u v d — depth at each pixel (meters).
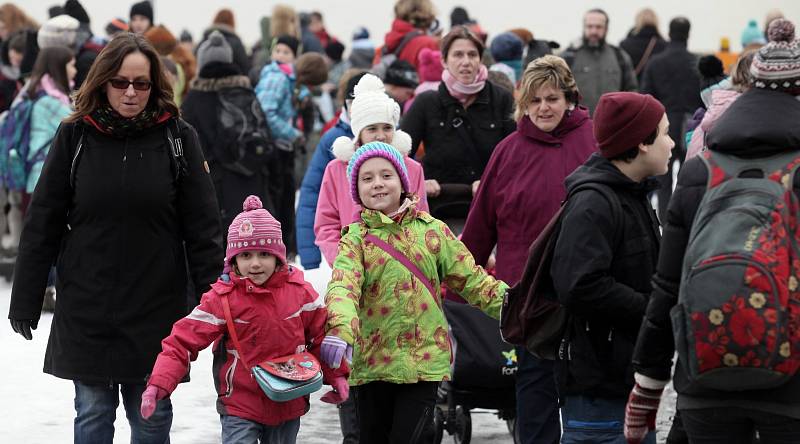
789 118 11.99
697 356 11.59
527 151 18.47
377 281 15.71
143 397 14.51
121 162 15.72
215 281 16.09
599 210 14.19
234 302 14.84
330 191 19.45
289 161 33.88
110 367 15.83
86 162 15.72
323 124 47.59
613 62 40.22
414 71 27.19
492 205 18.77
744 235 11.57
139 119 15.66
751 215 11.62
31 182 31.55
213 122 28.44
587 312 14.21
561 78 18.30
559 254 14.27
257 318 14.82
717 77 23.12
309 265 21.84
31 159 31.56
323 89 49.75
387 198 15.77
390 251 15.71
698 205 12.09
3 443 19.86
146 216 15.78
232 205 28.44
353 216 19.27
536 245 14.92
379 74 32.31
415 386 15.77
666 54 40.69
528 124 18.55
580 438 14.66
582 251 14.10
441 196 21.92
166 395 14.64
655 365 12.55
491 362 18.56
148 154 15.80
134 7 44.31
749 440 12.27
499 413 20.23
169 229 15.99
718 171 12.04
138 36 15.72
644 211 14.53
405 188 16.00
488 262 19.39
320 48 56.19
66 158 15.77
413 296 15.71
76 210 15.77
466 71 21.81
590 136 18.45
